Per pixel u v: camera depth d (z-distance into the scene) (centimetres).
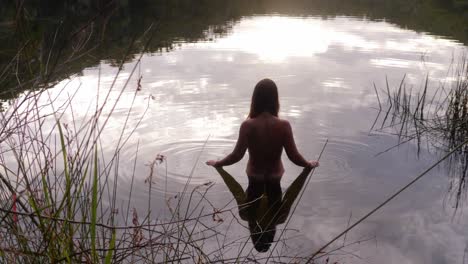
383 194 362
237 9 1694
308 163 412
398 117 561
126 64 793
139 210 324
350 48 992
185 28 1212
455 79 733
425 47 1000
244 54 919
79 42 223
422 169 411
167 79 717
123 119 534
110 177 378
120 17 1273
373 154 446
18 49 206
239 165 427
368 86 700
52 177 355
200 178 391
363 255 274
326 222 317
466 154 446
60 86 657
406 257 272
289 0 2077
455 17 1480
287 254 274
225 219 321
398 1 1981
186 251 271
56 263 172
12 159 387
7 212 178
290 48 987
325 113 571
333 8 1784
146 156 429
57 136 457
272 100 403
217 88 674
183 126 515
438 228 307
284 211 335
